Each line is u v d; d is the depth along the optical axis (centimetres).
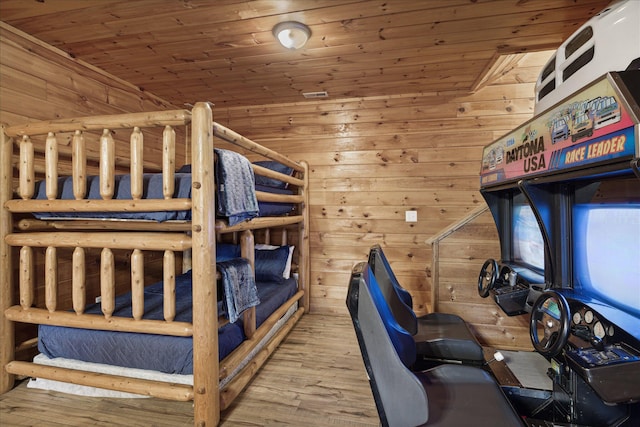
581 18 200
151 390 178
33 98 224
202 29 213
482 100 320
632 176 110
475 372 155
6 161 200
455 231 261
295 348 273
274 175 268
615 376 97
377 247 229
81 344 193
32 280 204
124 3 185
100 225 208
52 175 190
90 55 249
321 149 356
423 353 197
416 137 334
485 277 212
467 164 325
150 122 172
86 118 180
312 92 330
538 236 176
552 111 125
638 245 108
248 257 220
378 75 288
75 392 204
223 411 190
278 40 227
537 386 201
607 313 118
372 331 125
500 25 209
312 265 363
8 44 209
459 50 242
